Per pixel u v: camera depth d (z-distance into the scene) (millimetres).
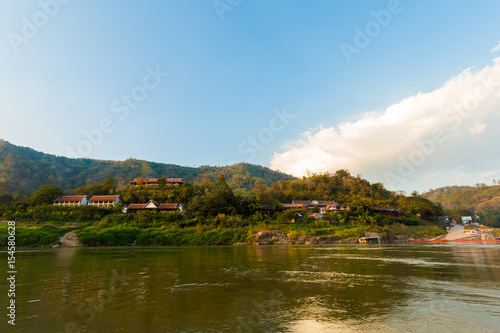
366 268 25000
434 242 83625
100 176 195875
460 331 9312
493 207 186375
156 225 79688
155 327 9617
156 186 115750
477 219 141625
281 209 101625
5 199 101250
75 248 58406
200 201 91625
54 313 11328
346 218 96125
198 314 11164
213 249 53844
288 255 38781
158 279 19484
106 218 80938
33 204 94062
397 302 13023
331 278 19828
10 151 187375
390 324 9961
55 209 85250
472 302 13000
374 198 141750
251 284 17594
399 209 112875
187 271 23453
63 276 20812
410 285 17125
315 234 80562
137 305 12523
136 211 91062
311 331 9273
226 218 84625
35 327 9672
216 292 15266
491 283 17656
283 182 162875
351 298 13852
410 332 9188
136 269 24641
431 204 124438
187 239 73188
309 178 166375
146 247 61969
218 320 10398
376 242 80562
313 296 14297
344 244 73750
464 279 19156
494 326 9742
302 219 94938
